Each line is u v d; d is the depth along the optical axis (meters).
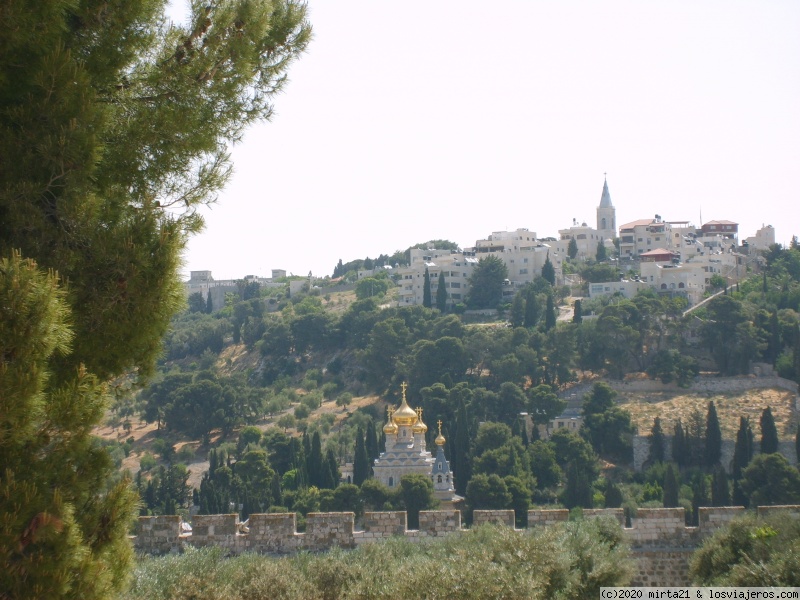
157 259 46.59
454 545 67.62
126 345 46.81
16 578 38.09
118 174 48.88
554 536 65.75
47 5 43.25
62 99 43.50
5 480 38.97
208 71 51.66
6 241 43.81
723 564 70.19
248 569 64.25
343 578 64.62
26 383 37.91
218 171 52.34
